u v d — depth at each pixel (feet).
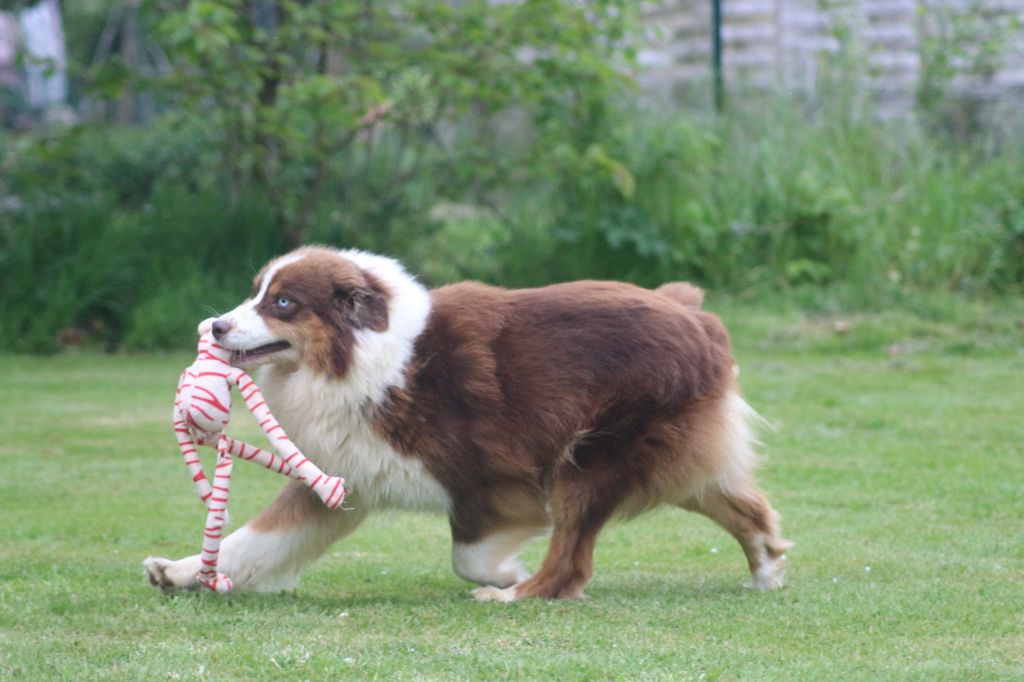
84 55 99.25
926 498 29.71
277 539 22.07
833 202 57.47
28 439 36.17
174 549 25.62
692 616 20.27
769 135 60.75
